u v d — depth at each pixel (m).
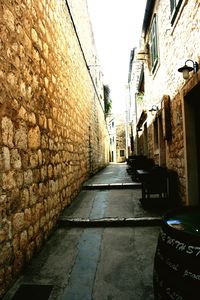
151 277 2.48
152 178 4.84
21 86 2.67
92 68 12.20
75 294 2.22
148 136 8.82
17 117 2.55
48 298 2.16
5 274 2.20
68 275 2.55
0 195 2.13
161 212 4.43
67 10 5.32
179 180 4.50
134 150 17.33
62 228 4.00
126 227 3.97
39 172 3.22
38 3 3.33
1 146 2.18
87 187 6.79
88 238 3.55
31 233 2.87
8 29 2.37
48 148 3.66
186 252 1.46
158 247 1.73
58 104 4.35
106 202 5.30
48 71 3.75
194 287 1.40
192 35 3.46
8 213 2.28
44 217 3.38
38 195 3.15
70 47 5.57
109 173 11.02
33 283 2.39
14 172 2.44
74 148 5.86
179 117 4.35
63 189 4.61
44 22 3.59
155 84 6.86
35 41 3.17
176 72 4.45
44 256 2.99
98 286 2.34
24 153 2.71
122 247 3.21
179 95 4.29
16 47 2.56
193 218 1.83
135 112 14.66
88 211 4.62
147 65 8.27
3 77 2.25
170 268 1.53
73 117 5.82
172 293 1.50
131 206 4.90
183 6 3.80
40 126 3.31
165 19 5.18
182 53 4.00
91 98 9.95
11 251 2.32
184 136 4.00
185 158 3.97
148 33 7.65
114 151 34.72
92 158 9.71
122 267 2.70
